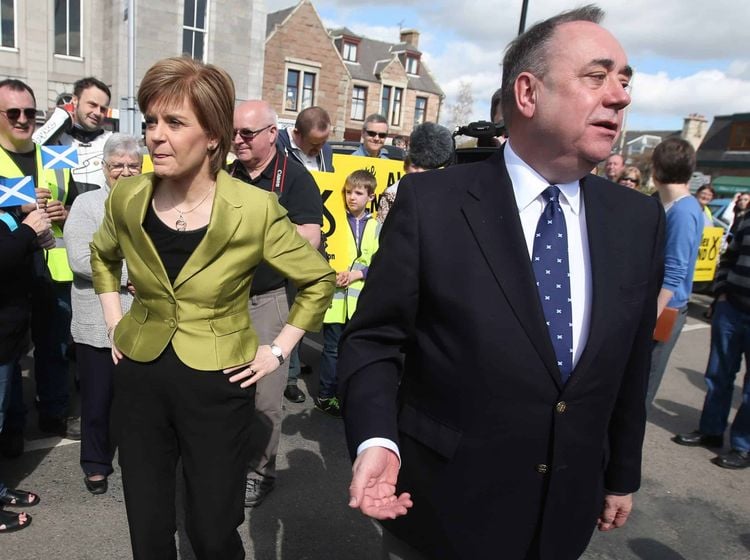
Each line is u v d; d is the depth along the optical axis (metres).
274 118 2.82
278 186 2.84
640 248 1.42
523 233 1.32
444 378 1.33
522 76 1.30
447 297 1.31
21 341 2.62
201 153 1.73
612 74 1.25
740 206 10.02
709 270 8.53
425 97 37.47
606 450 1.53
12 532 2.63
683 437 4.27
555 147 1.29
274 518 2.91
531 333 1.27
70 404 3.92
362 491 1.21
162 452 1.86
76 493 2.97
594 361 1.31
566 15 1.34
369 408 1.33
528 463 1.31
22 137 3.18
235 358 1.84
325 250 4.12
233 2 20.56
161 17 19.34
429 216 1.35
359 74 34.25
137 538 1.81
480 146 2.94
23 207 2.79
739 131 29.92
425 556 1.44
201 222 1.79
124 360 1.85
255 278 2.79
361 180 4.12
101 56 20.34
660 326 3.40
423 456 1.39
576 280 1.36
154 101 1.66
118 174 2.83
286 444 3.69
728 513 3.40
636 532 3.14
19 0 18.75
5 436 3.21
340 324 4.07
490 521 1.33
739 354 4.11
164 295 1.78
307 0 27.98
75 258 2.73
